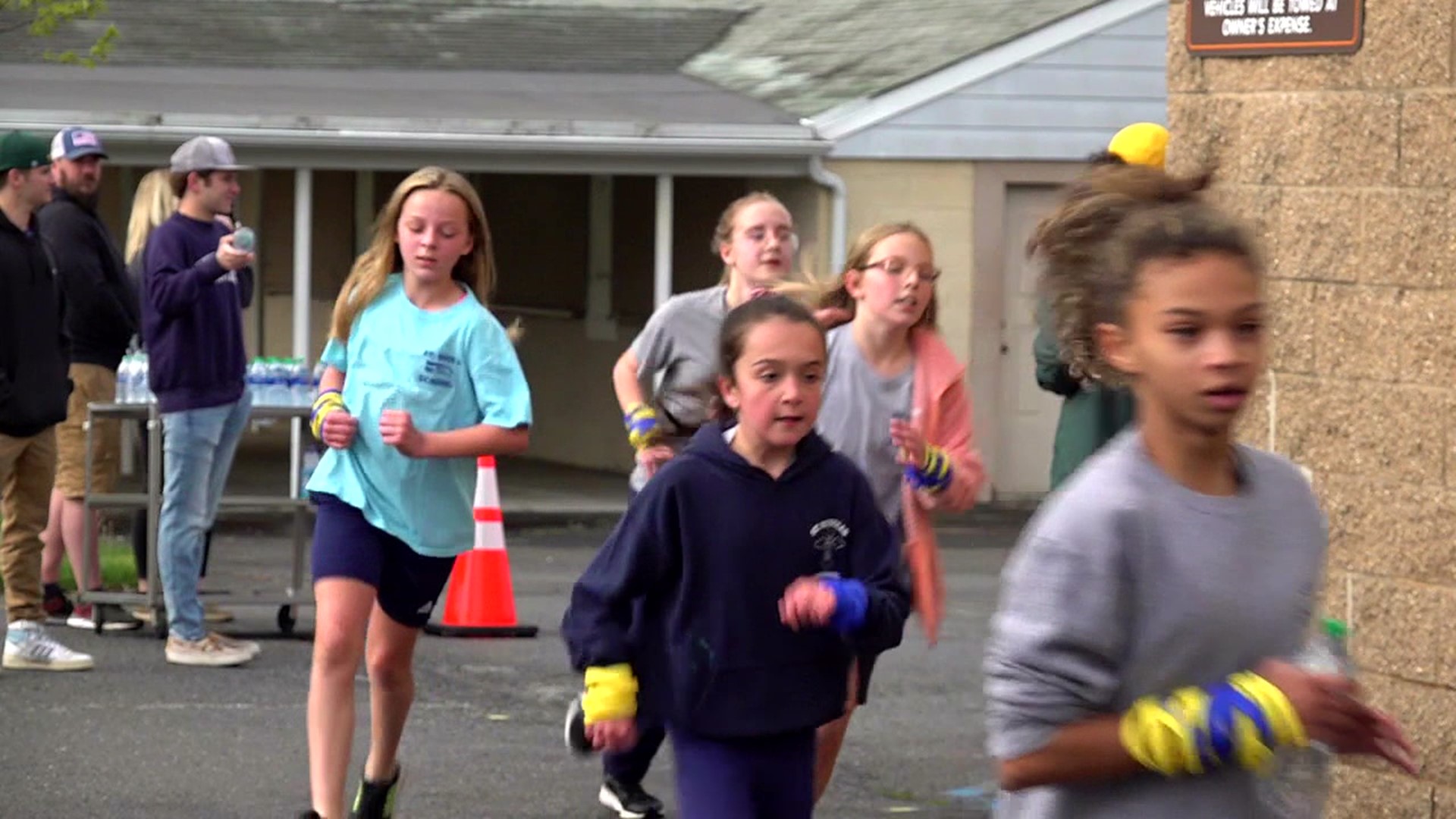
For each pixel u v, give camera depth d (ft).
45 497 73.36
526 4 185.37
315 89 147.13
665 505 36.70
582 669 37.19
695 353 51.37
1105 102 146.10
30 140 69.77
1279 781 23.59
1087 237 24.48
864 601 36.14
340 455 49.32
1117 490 22.82
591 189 164.14
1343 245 44.62
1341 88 44.62
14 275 69.77
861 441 46.24
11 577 73.56
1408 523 43.37
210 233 75.51
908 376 46.65
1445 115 42.55
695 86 156.04
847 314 47.34
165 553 75.46
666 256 141.79
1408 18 43.19
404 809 55.36
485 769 60.23
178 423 74.79
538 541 120.98
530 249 172.76
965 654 81.56
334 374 50.47
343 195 177.37
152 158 133.49
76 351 82.17
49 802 55.21
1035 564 23.03
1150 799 23.03
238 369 76.13
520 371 50.19
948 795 57.36
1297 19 45.39
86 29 162.91
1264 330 22.99
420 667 76.59
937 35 154.40
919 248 46.19
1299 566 23.11
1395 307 43.55
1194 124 48.03
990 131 144.46
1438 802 42.86
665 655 37.24
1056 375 60.70
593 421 164.14
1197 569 22.63
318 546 49.06
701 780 37.35
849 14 171.53
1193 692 22.47
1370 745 22.47
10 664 73.67
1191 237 22.58
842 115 142.20
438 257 49.83
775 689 37.17
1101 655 22.70
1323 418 45.19
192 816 53.93
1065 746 22.72
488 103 144.56
